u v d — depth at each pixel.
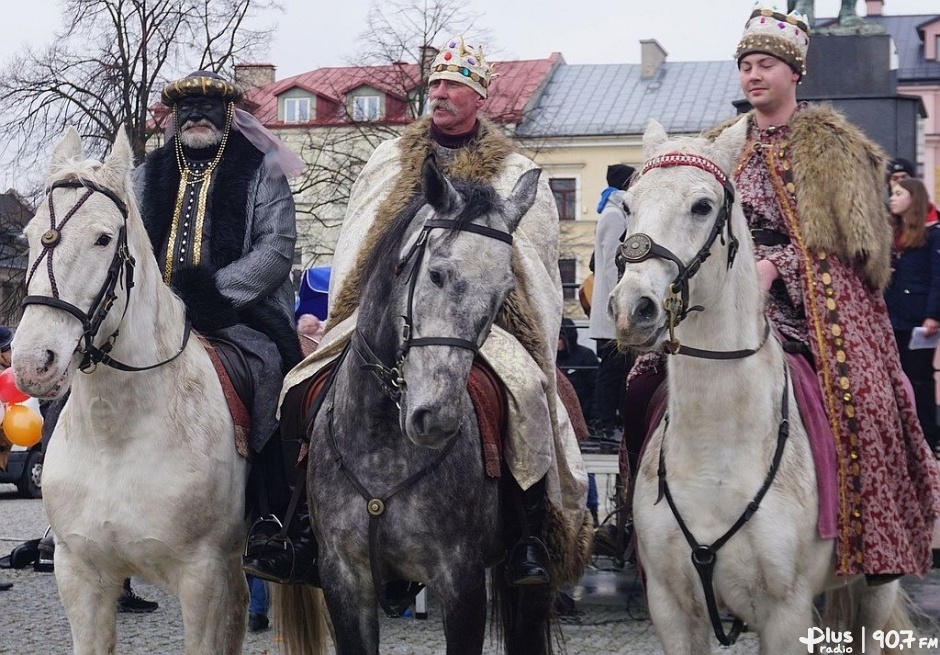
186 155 5.96
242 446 5.17
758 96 5.01
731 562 4.27
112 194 4.64
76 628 4.87
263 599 7.82
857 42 8.59
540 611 4.96
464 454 4.44
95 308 4.51
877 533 4.44
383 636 7.32
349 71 40.69
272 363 5.45
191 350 5.14
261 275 5.68
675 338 4.05
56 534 4.90
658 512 4.39
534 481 4.71
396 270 4.22
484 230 4.05
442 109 5.35
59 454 4.92
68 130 4.91
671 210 3.92
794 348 4.71
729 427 4.25
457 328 3.98
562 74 46.00
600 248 7.44
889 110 8.55
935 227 8.28
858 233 4.69
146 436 4.85
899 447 4.66
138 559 4.86
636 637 7.20
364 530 4.39
